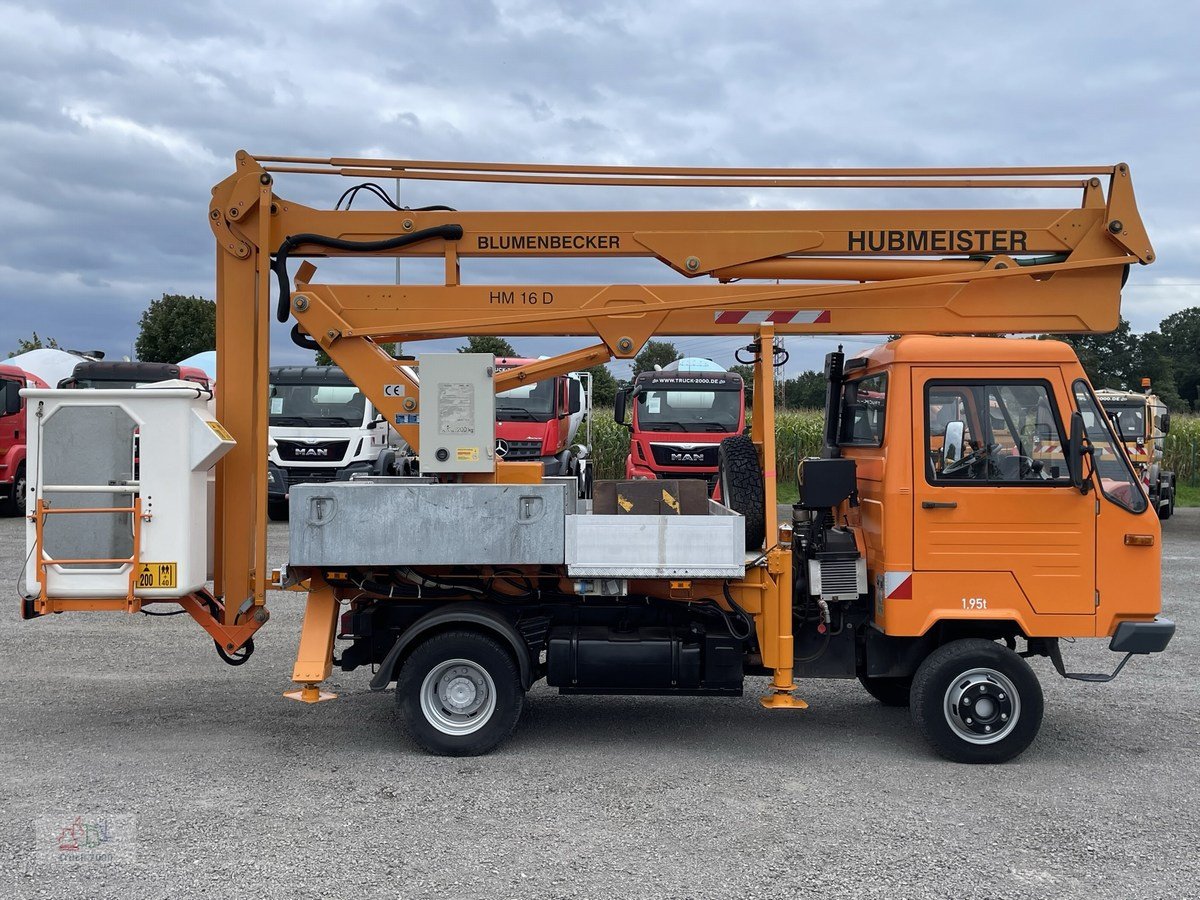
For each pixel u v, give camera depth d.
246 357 6.35
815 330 6.36
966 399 5.94
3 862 4.34
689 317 6.47
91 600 5.91
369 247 6.47
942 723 5.84
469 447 6.18
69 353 24.98
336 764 5.77
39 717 6.67
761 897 4.07
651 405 18.27
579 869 4.33
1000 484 5.86
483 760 5.88
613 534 5.82
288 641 9.20
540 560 5.83
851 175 6.43
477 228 6.53
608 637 6.09
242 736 6.30
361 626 6.22
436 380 6.18
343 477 16.42
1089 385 5.91
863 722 6.81
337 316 6.45
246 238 6.36
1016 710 5.81
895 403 5.94
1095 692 7.62
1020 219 6.39
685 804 5.15
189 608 6.23
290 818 4.89
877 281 6.42
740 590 6.08
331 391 17.92
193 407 5.92
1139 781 5.58
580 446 20.09
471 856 4.46
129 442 5.93
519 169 6.44
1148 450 19.39
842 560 6.16
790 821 4.92
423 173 6.42
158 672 7.95
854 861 4.44
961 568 5.85
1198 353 77.00
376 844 4.58
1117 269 6.37
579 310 6.46
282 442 17.58
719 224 6.50
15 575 12.24
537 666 6.27
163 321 42.28
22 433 19.52
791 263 6.52
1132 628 5.78
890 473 5.90
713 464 17.88
